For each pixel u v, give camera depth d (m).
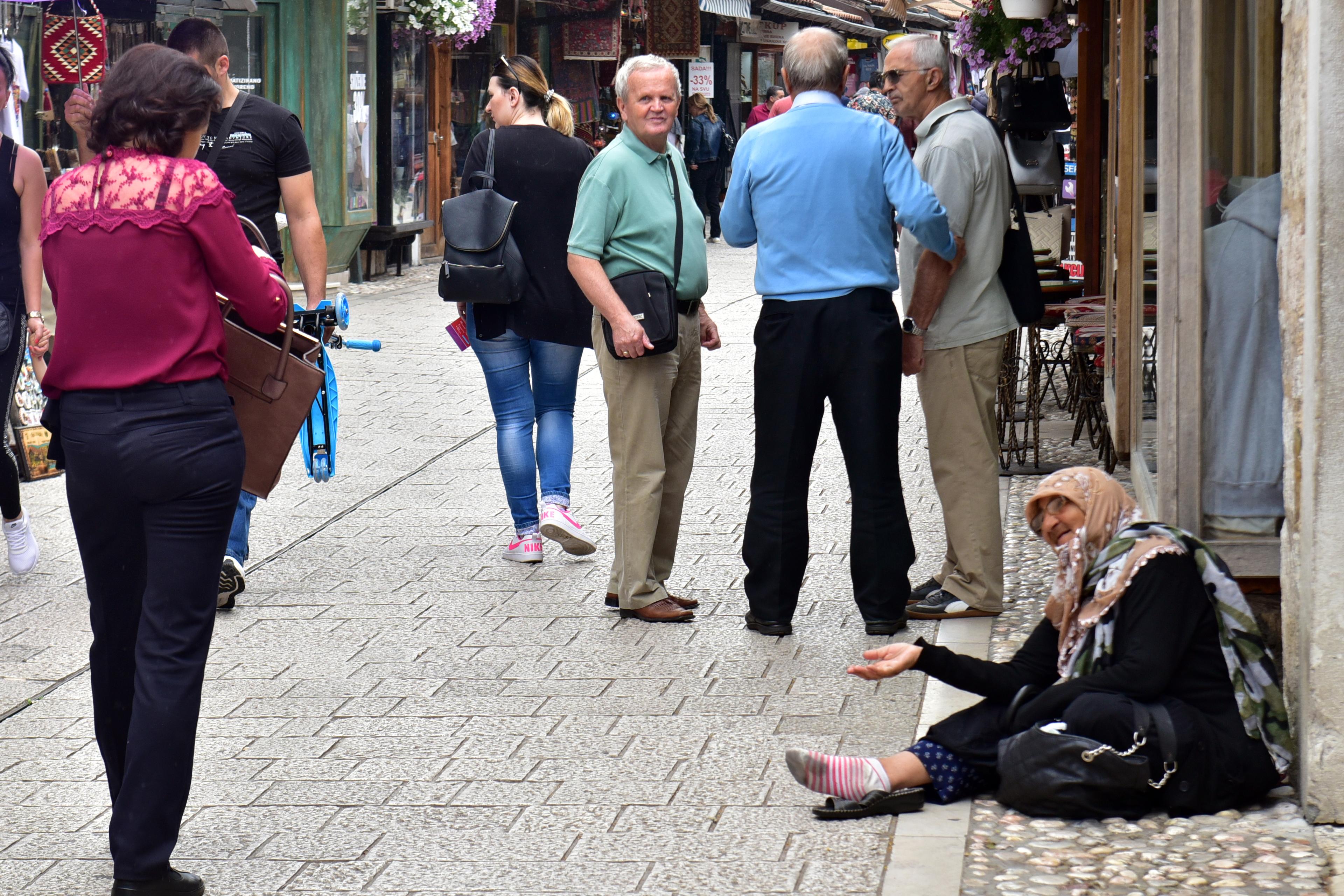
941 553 8.27
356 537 8.83
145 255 4.40
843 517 9.05
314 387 5.13
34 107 13.08
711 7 31.17
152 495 4.47
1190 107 5.75
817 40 6.86
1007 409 10.02
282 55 19.22
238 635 7.10
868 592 6.94
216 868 4.82
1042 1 11.36
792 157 6.79
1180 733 4.89
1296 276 5.00
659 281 6.89
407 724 6.00
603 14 27.42
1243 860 4.64
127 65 4.54
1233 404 5.84
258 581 7.96
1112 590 5.00
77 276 4.44
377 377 13.93
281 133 7.47
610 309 6.88
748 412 12.23
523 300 7.99
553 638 7.01
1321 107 4.66
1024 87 12.30
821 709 6.06
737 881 4.65
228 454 4.56
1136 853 4.71
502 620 7.29
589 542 8.20
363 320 17.64
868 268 6.81
